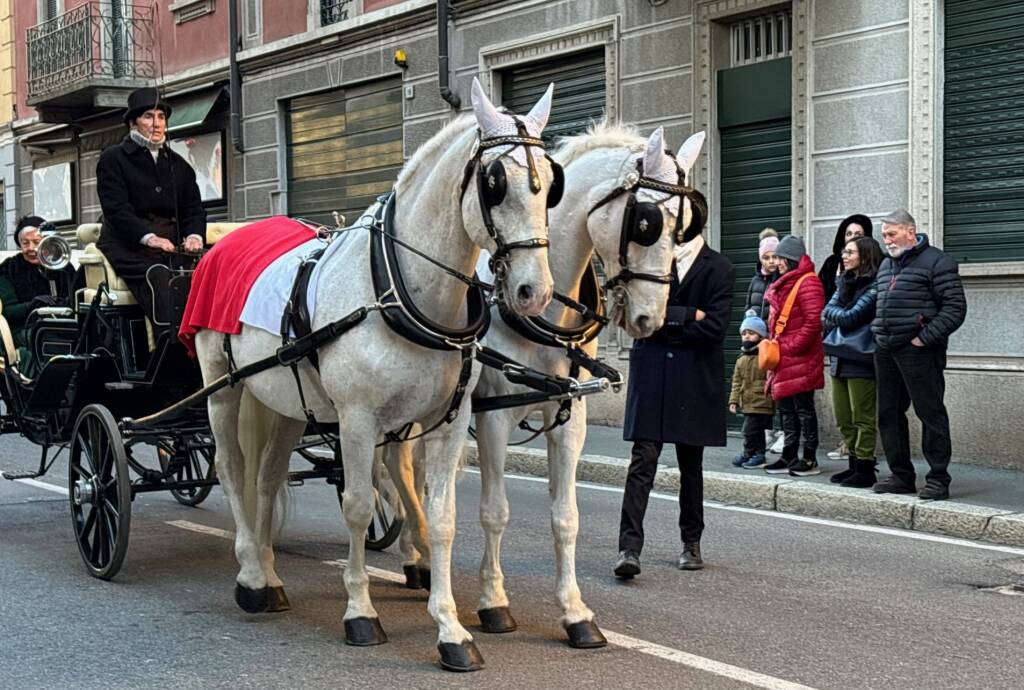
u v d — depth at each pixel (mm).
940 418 8398
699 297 6562
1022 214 10016
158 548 7375
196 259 7211
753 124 12219
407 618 5707
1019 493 8641
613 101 13438
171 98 21266
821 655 5094
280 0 18578
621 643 5254
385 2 16594
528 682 4695
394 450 6238
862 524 8359
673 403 6508
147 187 7312
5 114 27172
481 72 15125
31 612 5828
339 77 17469
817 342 9570
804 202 11562
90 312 7211
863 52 11008
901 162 10758
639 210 5113
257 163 19297
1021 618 5734
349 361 4918
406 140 16312
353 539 5172
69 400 7328
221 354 5965
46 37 23406
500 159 4398
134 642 5297
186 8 20844
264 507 5926
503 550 7324
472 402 5395
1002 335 10102
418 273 4855
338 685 4664
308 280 5277
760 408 9961
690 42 12555
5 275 8812
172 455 7098
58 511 8711
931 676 4812
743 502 9266
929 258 8352
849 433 9094
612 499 9414
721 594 6207
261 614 5770
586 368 5469
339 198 17875
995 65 10156
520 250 4367
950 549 7438
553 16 14141
